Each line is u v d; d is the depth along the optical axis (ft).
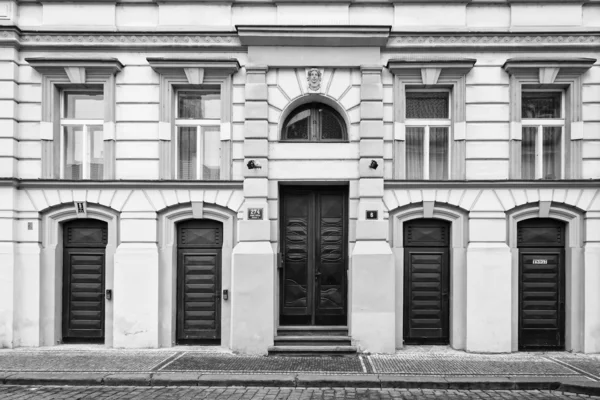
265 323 31.24
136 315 31.96
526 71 32.42
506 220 32.24
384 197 32.27
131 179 32.27
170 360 29.27
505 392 25.00
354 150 32.37
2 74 32.37
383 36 32.04
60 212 32.65
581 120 32.35
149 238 32.32
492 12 33.04
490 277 31.71
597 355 31.19
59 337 32.99
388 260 31.45
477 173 32.42
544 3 32.81
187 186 32.35
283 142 32.40
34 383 25.85
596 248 31.73
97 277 33.19
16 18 32.96
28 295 32.17
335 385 25.68
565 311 32.48
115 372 26.84
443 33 32.40
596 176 32.17
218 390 25.00
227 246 32.53
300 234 33.91
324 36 32.04
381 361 29.37
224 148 32.68
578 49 32.50
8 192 32.01
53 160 32.91
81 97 33.73
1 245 31.86
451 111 33.17
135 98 32.86
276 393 24.53
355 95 32.63
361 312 31.40
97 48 32.83
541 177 33.32
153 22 33.17
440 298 33.12
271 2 33.04
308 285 33.68
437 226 33.17
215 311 33.04
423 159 33.63
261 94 32.22
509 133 32.55
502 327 31.58
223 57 32.58
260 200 31.83
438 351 31.78
